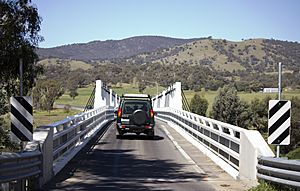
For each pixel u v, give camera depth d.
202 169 14.14
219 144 15.26
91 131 24.52
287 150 39.38
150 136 23.83
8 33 15.49
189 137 23.02
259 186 9.80
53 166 12.62
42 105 59.78
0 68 16.03
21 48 15.88
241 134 11.81
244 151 11.46
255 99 60.72
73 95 85.06
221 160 14.79
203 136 18.72
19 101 10.30
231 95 61.78
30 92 18.53
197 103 68.56
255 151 10.54
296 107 48.97
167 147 20.14
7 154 8.67
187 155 17.47
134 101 24.02
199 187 11.10
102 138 23.89
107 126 32.81
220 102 61.94
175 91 37.03
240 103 60.84
